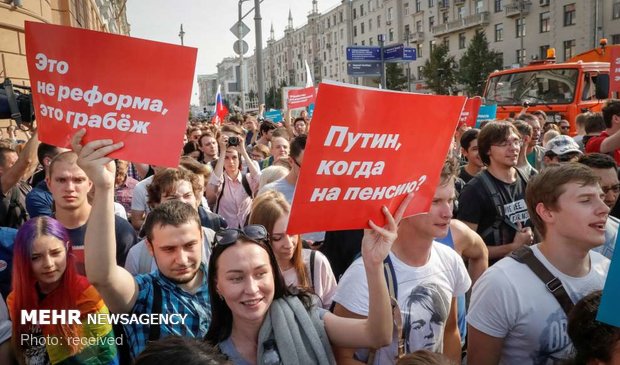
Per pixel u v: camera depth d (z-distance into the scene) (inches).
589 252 93.0
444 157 76.3
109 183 74.8
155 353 56.1
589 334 67.6
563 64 452.4
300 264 114.3
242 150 222.5
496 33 2006.6
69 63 73.0
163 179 136.7
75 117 74.2
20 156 139.4
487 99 519.8
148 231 91.5
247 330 75.7
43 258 88.6
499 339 85.8
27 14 400.8
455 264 97.4
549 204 84.0
